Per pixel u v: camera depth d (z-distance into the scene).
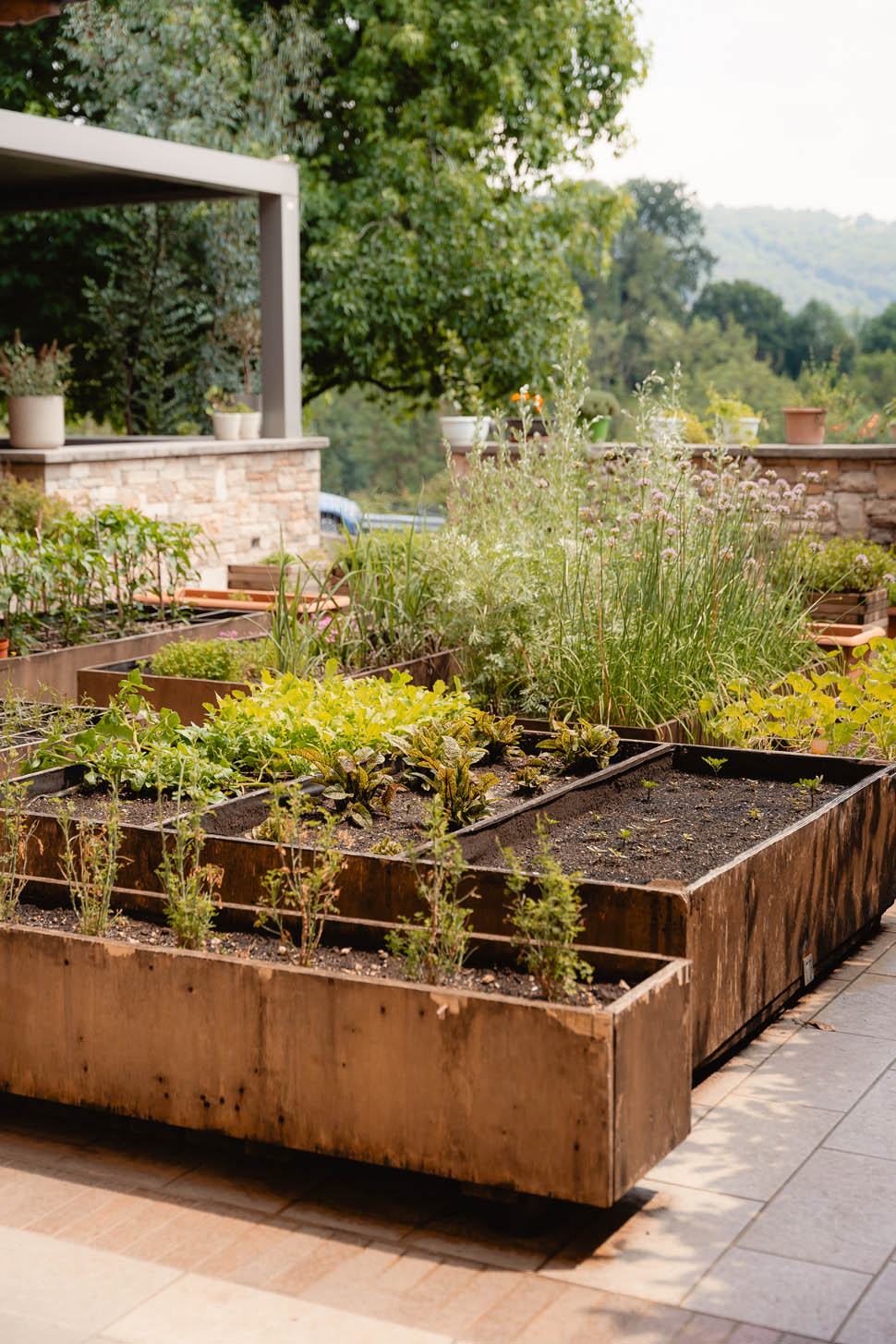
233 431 12.12
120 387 17.19
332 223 16.83
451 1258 2.62
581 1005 2.76
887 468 10.20
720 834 4.17
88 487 10.37
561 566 6.30
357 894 3.61
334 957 3.16
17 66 17.20
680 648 5.84
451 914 3.05
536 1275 2.55
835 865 4.11
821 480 10.45
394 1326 2.38
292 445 12.36
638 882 3.69
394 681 5.59
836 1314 2.41
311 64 16.66
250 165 11.76
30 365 10.71
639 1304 2.45
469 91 17.84
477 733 5.27
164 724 4.71
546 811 4.29
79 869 3.88
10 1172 2.97
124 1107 3.03
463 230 17.03
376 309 16.77
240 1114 2.90
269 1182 2.92
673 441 6.89
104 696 6.21
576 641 5.87
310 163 17.42
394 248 16.78
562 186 18.52
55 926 3.37
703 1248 2.65
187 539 8.28
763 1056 3.57
